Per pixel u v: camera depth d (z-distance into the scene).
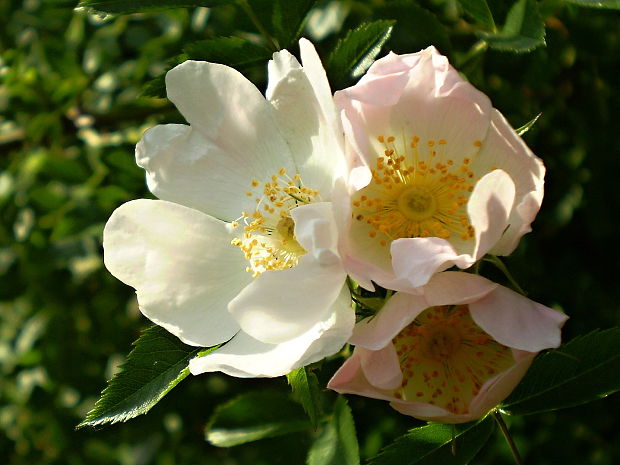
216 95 0.20
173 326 0.20
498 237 0.18
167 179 0.21
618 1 0.20
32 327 0.31
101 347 0.31
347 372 0.18
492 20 0.22
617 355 0.19
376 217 0.20
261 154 0.21
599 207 0.27
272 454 0.25
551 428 0.27
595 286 0.27
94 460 0.32
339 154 0.19
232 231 0.21
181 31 0.28
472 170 0.20
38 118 0.29
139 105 0.29
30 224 0.30
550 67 0.25
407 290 0.18
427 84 0.20
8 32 0.31
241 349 0.19
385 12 0.23
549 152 0.26
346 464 0.21
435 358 0.20
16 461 0.33
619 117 0.26
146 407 0.19
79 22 0.30
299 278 0.18
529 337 0.18
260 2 0.22
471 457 0.20
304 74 0.20
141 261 0.20
